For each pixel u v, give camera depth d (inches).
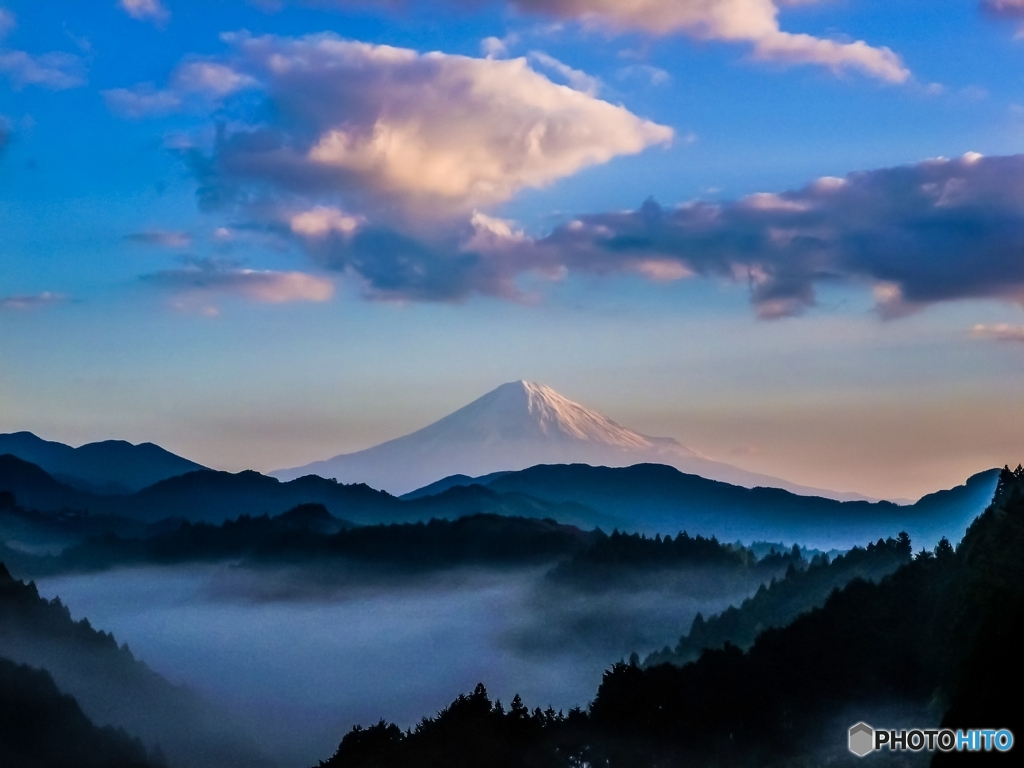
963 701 3705.7
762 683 5187.0
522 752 5231.3
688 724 5098.4
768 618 7308.1
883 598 5398.6
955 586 4911.4
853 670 4987.7
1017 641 3725.4
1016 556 4495.6
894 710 4616.1
